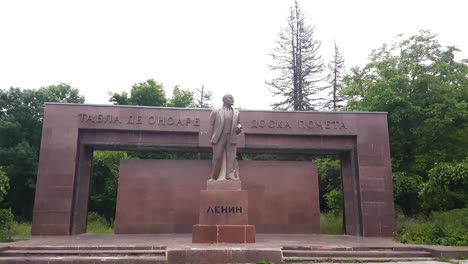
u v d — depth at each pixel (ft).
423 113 73.20
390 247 41.57
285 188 65.98
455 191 60.13
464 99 74.95
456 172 53.47
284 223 64.69
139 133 62.54
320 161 94.12
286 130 63.62
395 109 74.33
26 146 98.37
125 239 49.65
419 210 74.13
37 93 106.01
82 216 63.10
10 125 98.68
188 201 63.98
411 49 79.66
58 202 58.13
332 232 70.95
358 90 82.53
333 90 139.44
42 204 57.93
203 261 34.17
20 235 58.34
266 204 65.16
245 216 40.75
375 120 64.59
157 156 108.37
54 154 59.67
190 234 60.75
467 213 64.28
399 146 74.74
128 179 63.98
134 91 114.01
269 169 66.44
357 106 81.10
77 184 60.75
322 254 39.06
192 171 65.10
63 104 61.41
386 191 61.87
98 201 104.58
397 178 68.64
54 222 57.52
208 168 65.36
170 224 62.95
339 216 81.97
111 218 103.55
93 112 61.62
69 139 60.39
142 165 64.64
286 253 38.75
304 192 65.98
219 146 43.24
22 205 103.50
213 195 41.06
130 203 63.16
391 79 74.95
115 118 61.77
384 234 59.93
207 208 40.78
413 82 75.92
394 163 73.97
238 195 41.14
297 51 139.54
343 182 66.74
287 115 64.18
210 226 40.19
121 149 64.85
